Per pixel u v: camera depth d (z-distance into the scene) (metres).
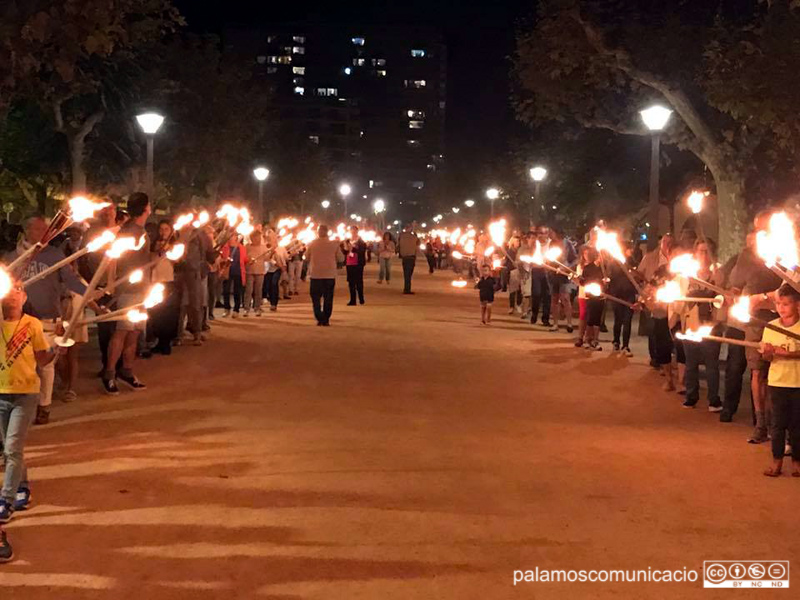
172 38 39.81
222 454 8.94
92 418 10.49
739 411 11.66
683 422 10.95
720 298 10.31
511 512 7.30
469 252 39.16
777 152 18.33
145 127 20.44
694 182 31.91
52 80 18.02
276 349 16.59
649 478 8.39
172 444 9.31
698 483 8.24
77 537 6.55
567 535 6.79
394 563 6.15
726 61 15.88
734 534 6.88
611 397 12.54
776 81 14.85
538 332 20.38
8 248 11.30
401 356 16.11
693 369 11.81
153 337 16.42
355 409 11.29
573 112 23.61
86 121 28.89
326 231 20.81
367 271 52.78
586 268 17.33
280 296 29.52
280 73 198.00
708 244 11.77
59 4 13.74
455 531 6.81
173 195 40.91
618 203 37.62
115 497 7.50
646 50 20.56
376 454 9.05
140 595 5.57
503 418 10.98
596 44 20.91
